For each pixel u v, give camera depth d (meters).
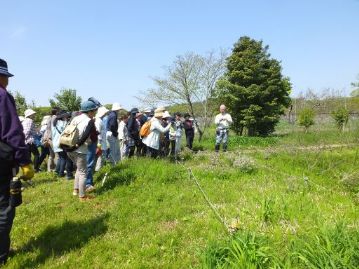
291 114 41.62
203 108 33.62
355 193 8.63
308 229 5.39
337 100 35.69
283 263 4.32
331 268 3.84
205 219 6.70
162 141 15.34
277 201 6.77
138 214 7.33
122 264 5.10
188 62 32.12
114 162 12.55
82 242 5.87
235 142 26.69
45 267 5.06
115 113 12.85
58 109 13.59
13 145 4.98
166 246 5.62
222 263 4.52
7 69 5.26
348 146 17.97
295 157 14.47
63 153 11.88
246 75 35.59
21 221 7.20
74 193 9.04
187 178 10.52
